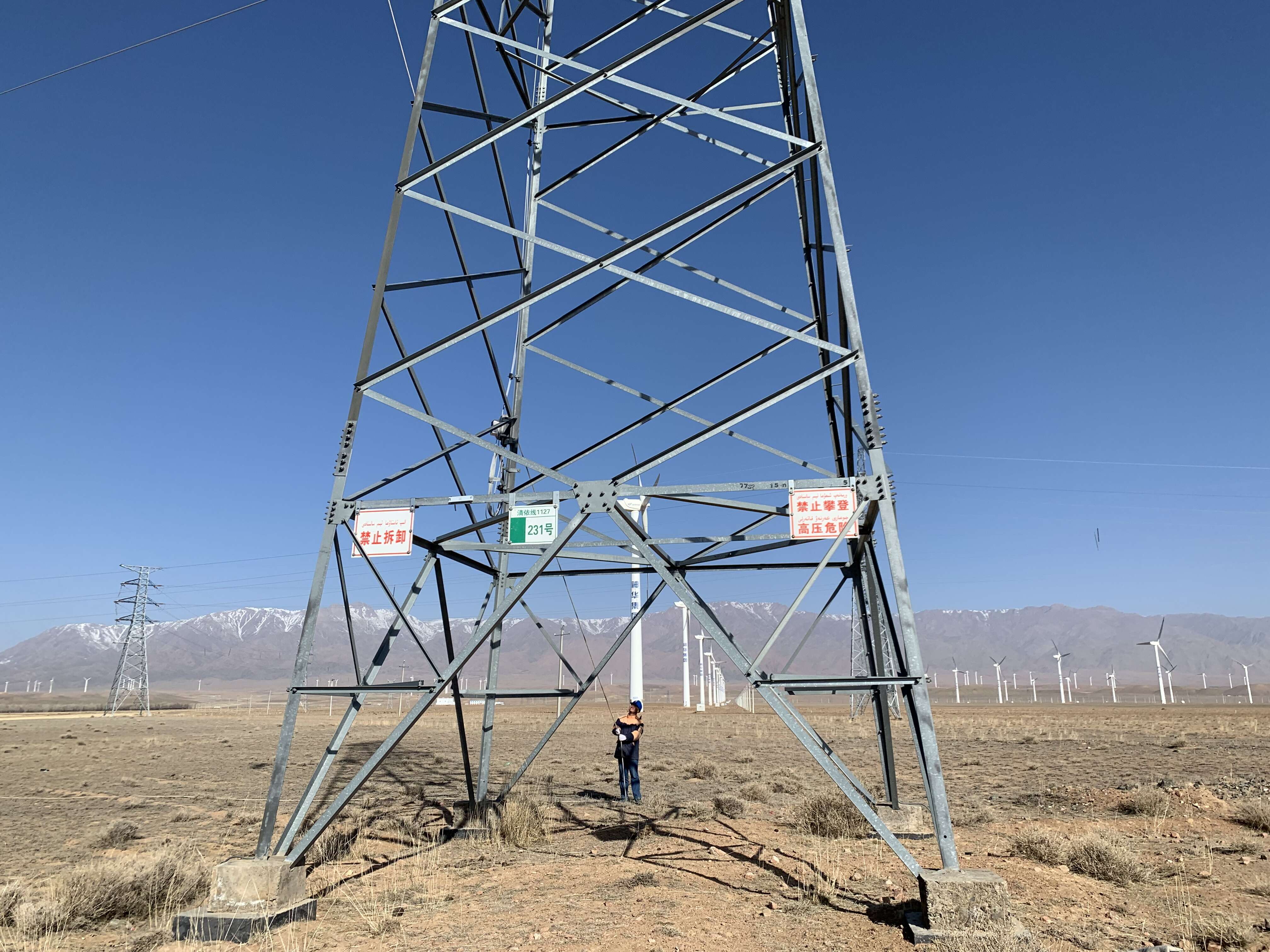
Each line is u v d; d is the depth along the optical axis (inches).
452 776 999.0
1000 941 290.2
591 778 965.2
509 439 624.4
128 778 1052.5
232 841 585.6
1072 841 482.3
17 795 900.0
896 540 356.5
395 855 500.1
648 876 426.9
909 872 435.2
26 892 390.6
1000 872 432.8
